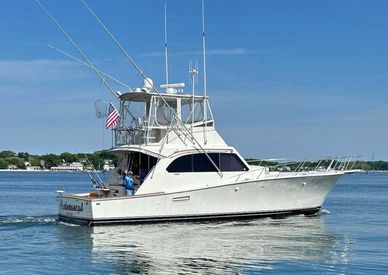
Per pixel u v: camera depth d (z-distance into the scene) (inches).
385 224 1090.1
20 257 682.8
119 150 967.6
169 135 948.6
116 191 980.6
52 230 878.4
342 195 2394.2
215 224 934.4
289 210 1018.1
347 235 902.4
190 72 978.7
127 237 810.8
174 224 912.9
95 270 613.3
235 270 620.7
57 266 634.2
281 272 618.5
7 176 6299.2
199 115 981.2
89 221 880.9
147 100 970.7
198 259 670.5
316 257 702.5
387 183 4559.5
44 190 2721.5
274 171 1034.1
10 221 987.9
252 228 911.7
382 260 696.4
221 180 956.6
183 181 929.5
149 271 608.1
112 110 976.3
